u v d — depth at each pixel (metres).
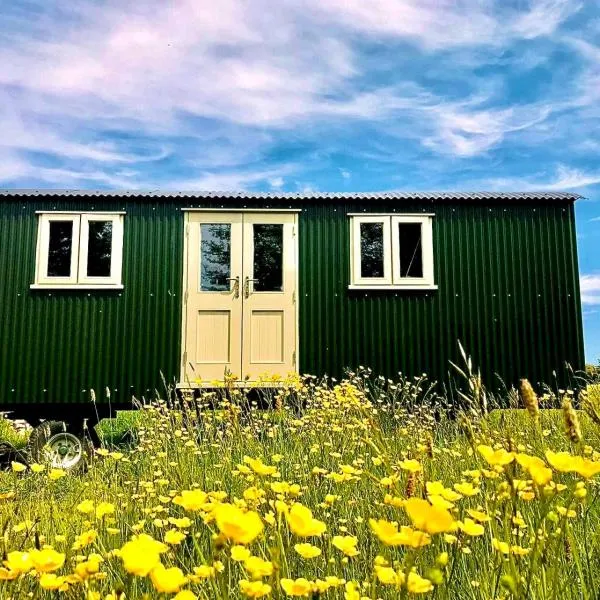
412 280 7.96
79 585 1.43
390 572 1.03
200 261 7.95
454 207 8.13
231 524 0.84
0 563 1.50
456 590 1.74
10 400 7.54
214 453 4.71
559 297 8.02
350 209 8.09
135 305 7.81
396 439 4.55
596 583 1.60
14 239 7.86
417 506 0.82
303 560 1.92
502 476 1.71
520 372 7.84
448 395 7.73
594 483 2.25
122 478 3.79
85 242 7.89
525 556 1.59
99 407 7.80
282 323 7.87
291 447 4.86
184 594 0.91
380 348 7.84
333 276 7.97
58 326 7.72
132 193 7.97
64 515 2.77
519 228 8.13
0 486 3.50
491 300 7.98
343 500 2.62
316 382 7.72
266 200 8.03
